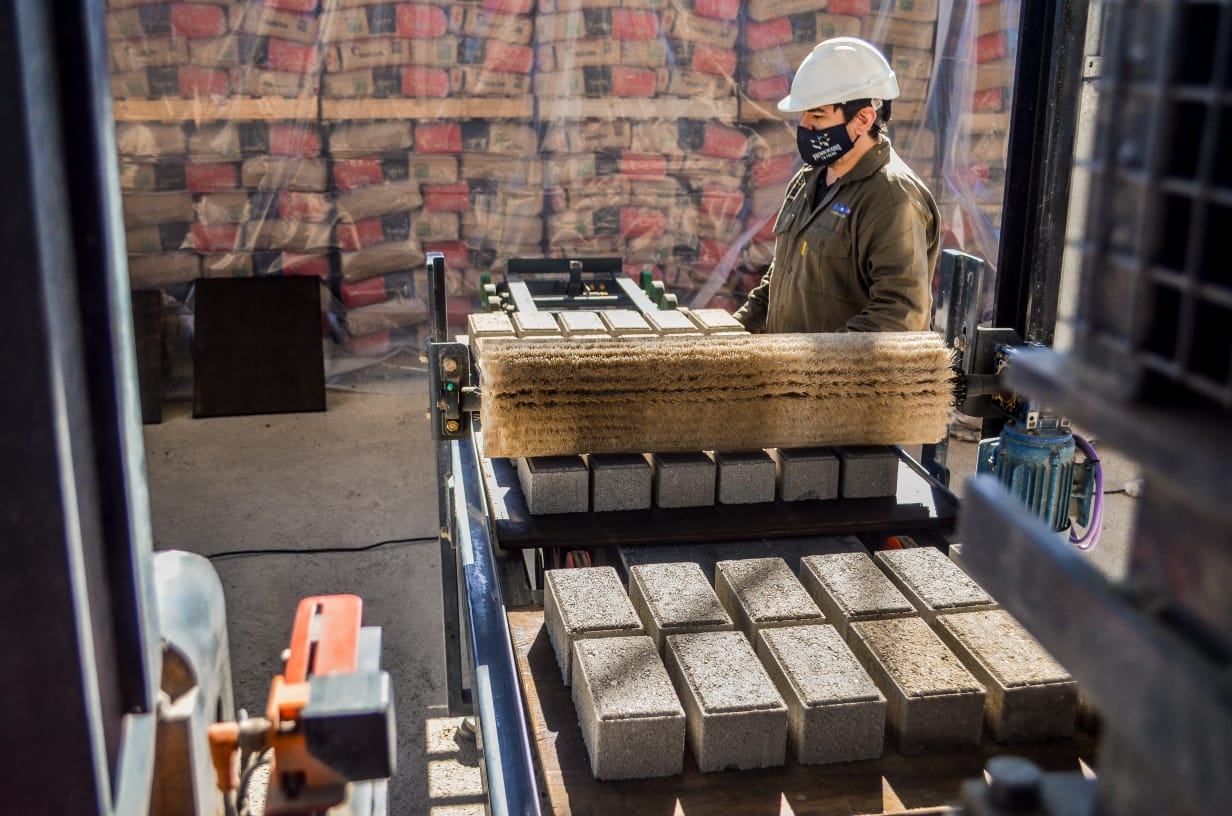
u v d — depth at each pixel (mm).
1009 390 2424
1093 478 2447
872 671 1643
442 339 2693
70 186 914
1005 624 1732
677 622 1698
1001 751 1547
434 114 5258
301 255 5492
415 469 4957
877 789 1462
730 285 5613
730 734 1477
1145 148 642
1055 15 2420
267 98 5152
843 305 2969
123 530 986
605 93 5270
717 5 5160
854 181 2863
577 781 1477
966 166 5145
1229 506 538
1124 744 689
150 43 4980
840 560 1938
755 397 2221
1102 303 685
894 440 2318
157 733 1094
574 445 2184
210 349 5457
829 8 5133
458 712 3010
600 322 2811
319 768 1187
